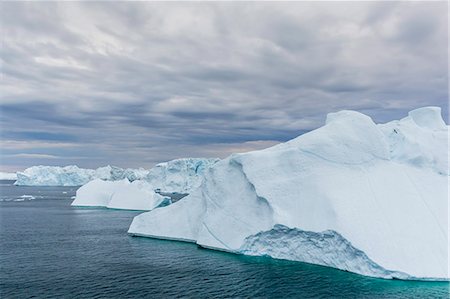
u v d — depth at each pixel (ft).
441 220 130.21
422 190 139.74
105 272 131.23
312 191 145.28
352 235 125.18
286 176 157.17
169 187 608.19
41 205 417.28
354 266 125.80
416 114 177.78
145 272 130.62
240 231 160.56
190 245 179.22
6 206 404.16
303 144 158.81
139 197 371.15
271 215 149.38
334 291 107.45
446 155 149.38
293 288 111.04
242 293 107.76
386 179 142.82
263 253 152.25
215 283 117.08
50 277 125.39
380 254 120.26
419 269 115.75
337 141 153.58
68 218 295.48
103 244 183.83
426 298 100.68
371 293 104.94
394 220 129.18
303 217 141.38
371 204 134.31
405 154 153.07
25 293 109.29
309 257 140.26
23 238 202.69
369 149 150.71
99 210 361.92
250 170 164.55
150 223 207.62
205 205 188.34
